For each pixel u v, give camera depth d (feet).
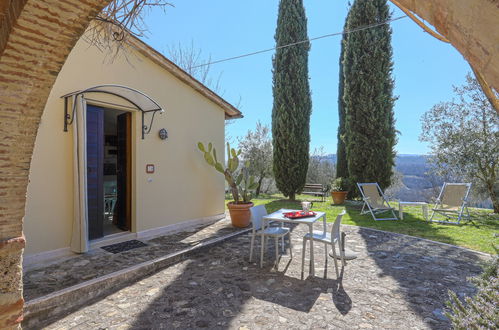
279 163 32.89
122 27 6.49
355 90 28.40
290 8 31.78
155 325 7.82
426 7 1.90
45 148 12.49
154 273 11.47
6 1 3.79
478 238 15.93
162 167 17.71
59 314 8.45
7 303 4.93
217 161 21.86
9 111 4.38
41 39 3.94
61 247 12.87
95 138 14.62
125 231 16.61
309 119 33.53
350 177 30.09
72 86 13.44
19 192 4.96
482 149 21.65
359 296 9.43
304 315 8.29
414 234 17.25
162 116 17.78
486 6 1.50
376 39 27.07
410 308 8.65
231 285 10.31
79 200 13.03
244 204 19.52
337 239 11.79
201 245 14.52
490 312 5.03
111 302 9.12
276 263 12.10
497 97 2.11
